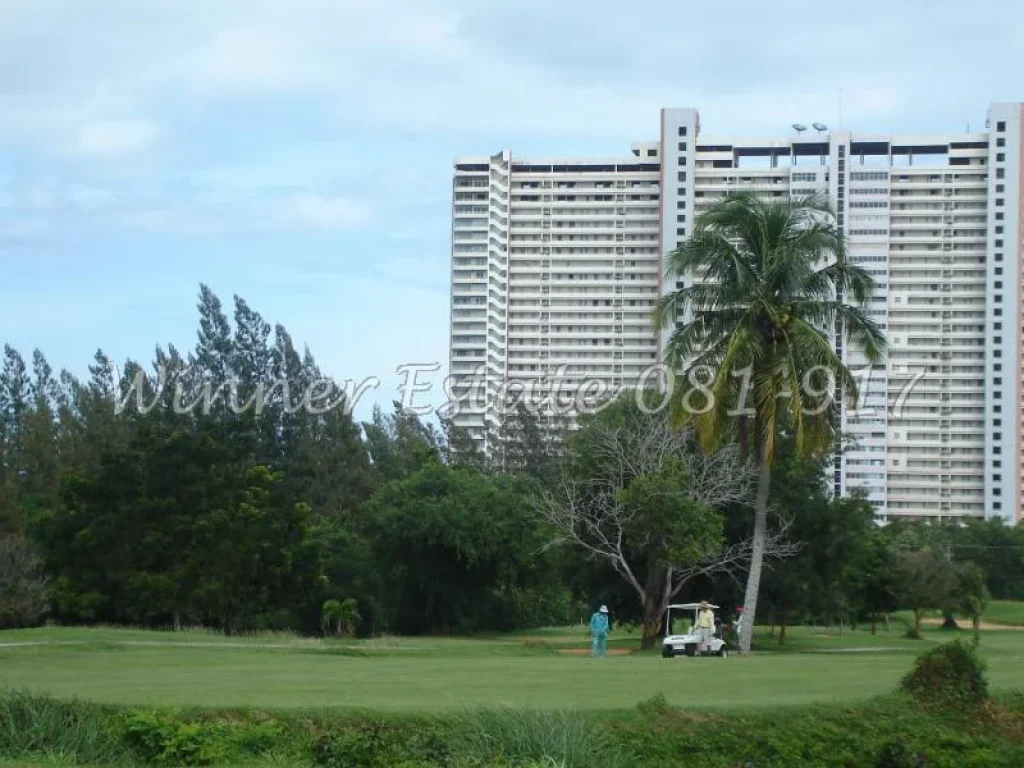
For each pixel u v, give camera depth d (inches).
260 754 711.7
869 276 1745.8
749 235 1756.9
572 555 2128.4
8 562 2170.3
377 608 2773.1
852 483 4886.8
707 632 1576.0
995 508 4822.8
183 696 834.2
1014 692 904.3
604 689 940.6
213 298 3737.7
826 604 2129.7
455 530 2689.5
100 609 2342.5
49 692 810.2
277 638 1802.4
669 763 738.2
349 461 3710.6
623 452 1969.7
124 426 3528.5
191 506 2401.6
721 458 1927.9
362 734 725.9
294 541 2608.3
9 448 3508.9
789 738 780.6
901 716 826.2
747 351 1681.8
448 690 920.9
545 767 670.5
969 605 2984.7
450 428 4089.6
